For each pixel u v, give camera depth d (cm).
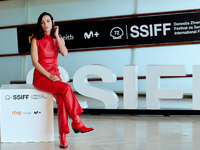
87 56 862
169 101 728
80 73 548
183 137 381
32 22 902
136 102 534
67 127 346
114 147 342
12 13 911
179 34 772
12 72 918
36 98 370
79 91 550
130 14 823
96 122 489
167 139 372
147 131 418
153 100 522
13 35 905
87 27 837
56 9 882
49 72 363
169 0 793
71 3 870
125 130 427
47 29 358
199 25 758
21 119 372
